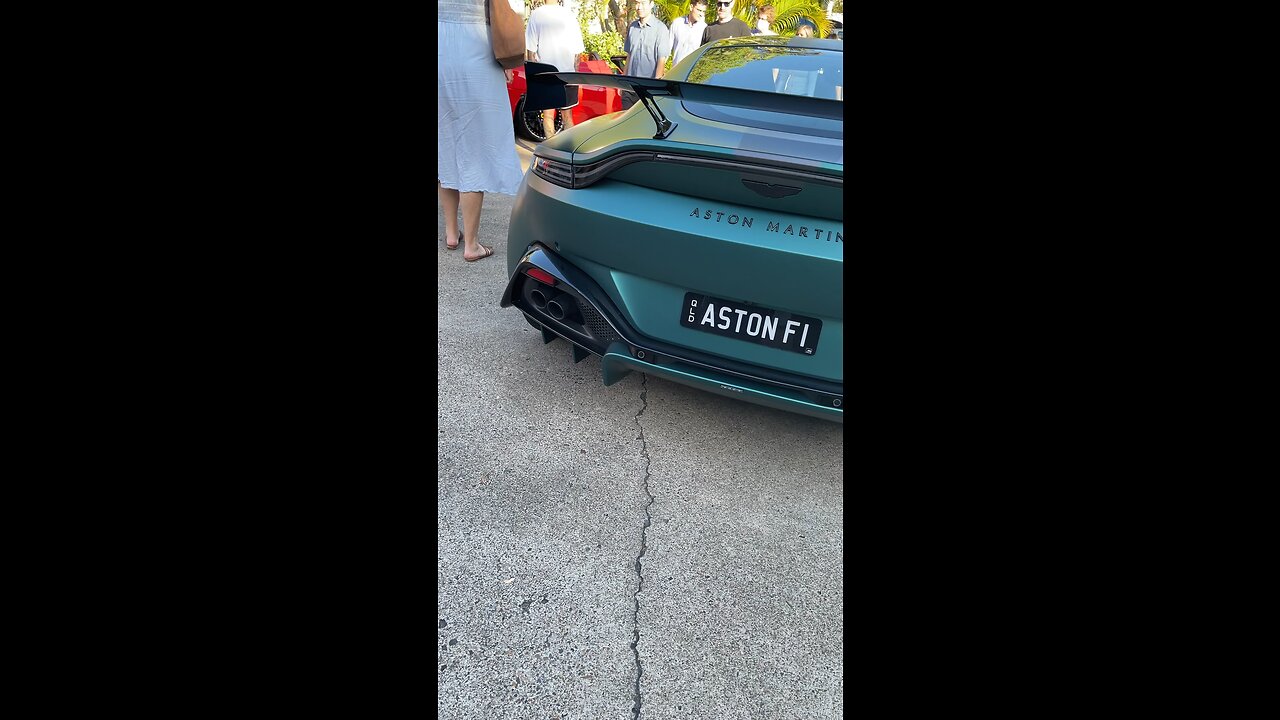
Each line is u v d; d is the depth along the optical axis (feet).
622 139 5.82
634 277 5.66
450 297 9.00
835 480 6.07
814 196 4.89
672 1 29.53
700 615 4.65
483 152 9.71
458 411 6.59
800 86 6.84
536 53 15.08
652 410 6.89
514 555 4.99
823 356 5.15
